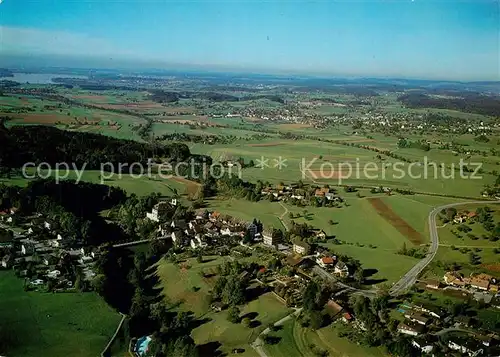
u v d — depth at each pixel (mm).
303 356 129000
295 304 154375
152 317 152625
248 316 149250
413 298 156500
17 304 149750
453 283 167625
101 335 139625
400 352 125750
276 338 137000
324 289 157375
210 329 144500
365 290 164750
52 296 157000
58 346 132625
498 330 138250
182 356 128750
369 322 138500
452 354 127250
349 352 129125
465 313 147625
